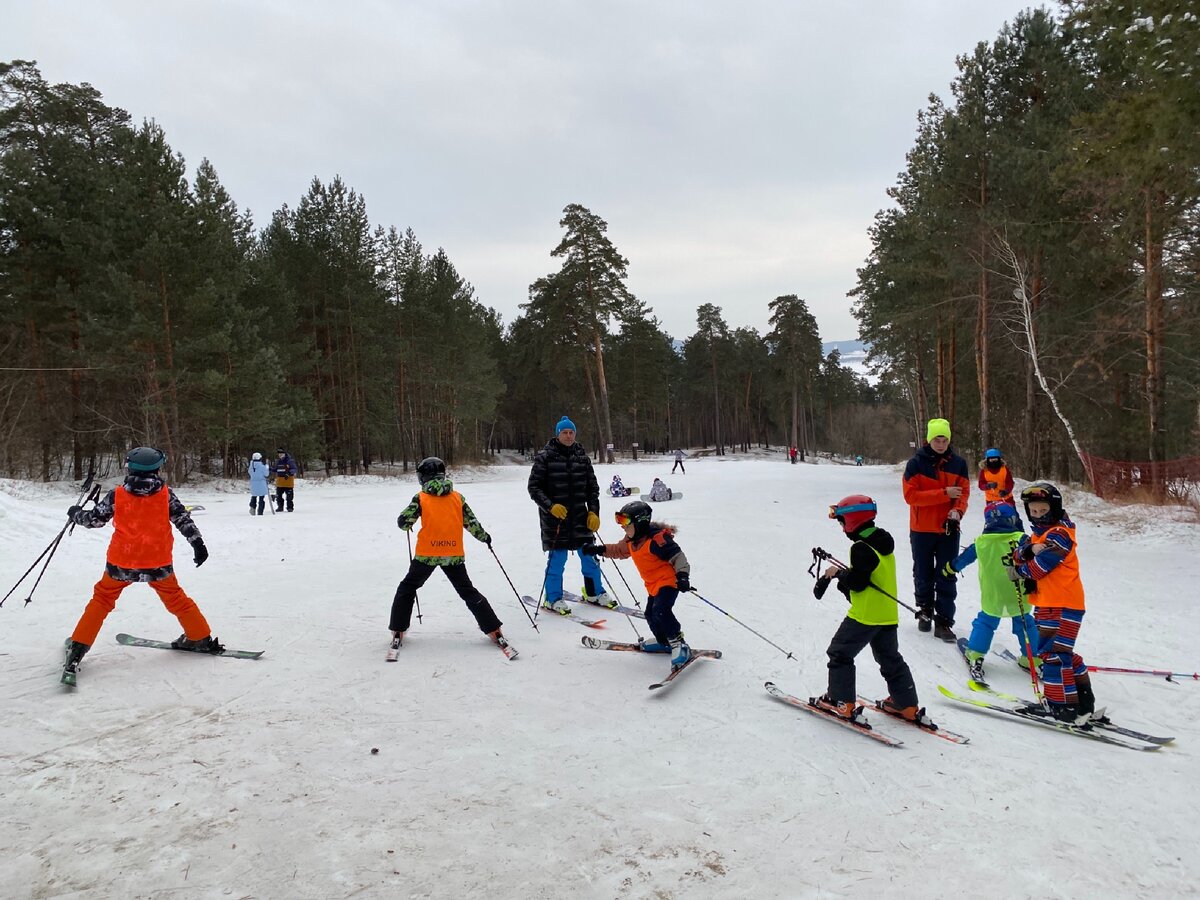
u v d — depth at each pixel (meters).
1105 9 9.80
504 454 77.06
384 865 2.84
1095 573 9.32
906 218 24.39
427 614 6.95
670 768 3.75
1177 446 21.80
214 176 28.00
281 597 7.57
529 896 2.67
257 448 34.03
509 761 3.79
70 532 9.83
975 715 4.67
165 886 2.66
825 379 85.81
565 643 6.04
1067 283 19.94
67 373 26.02
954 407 29.30
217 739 3.98
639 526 5.38
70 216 25.20
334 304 36.94
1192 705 4.86
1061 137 17.44
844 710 4.36
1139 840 3.13
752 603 7.54
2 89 25.88
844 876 2.82
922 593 6.65
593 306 46.69
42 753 3.74
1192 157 9.45
